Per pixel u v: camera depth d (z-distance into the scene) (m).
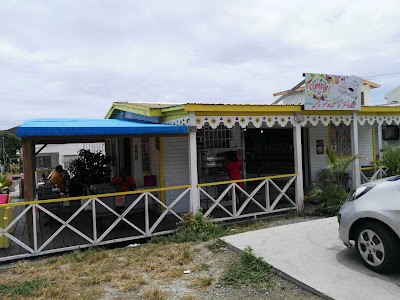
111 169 14.55
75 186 11.16
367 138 12.79
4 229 6.08
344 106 9.35
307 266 4.76
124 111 11.69
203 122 7.85
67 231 7.86
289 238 6.09
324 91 9.01
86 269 5.48
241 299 4.15
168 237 7.14
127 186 8.70
